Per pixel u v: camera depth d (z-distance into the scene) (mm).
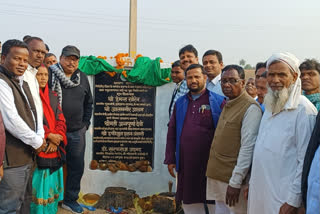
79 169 4426
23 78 3301
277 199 2361
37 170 3680
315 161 2008
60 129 3816
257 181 2494
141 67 4887
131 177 4938
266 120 2523
